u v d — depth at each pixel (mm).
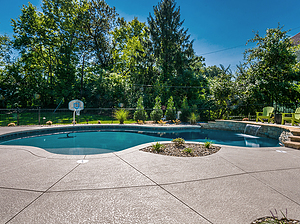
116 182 2865
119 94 25578
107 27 31031
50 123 13359
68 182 2852
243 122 11477
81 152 6695
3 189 2582
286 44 13031
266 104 13539
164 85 21875
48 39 26391
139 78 23281
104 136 10547
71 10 26828
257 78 14039
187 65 22359
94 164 3832
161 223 1808
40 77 27734
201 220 1867
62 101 26609
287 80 13242
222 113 16281
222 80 15969
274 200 2320
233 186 2738
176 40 22328
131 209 2072
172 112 17328
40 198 2318
